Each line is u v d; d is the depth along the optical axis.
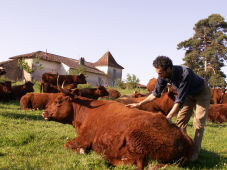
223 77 33.50
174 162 3.22
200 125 3.76
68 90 4.33
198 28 36.47
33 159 3.45
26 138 4.33
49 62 31.64
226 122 9.12
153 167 2.98
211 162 3.71
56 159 3.50
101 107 3.92
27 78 29.89
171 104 6.76
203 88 3.72
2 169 3.04
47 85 12.42
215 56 34.38
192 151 3.34
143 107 6.76
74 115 4.14
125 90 18.17
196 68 35.22
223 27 35.94
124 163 3.25
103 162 3.33
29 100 8.86
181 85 3.49
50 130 5.32
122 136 3.28
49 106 4.27
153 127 3.18
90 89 11.16
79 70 25.23
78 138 3.88
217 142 5.32
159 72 3.44
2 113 7.16
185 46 36.75
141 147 3.13
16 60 30.17
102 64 40.06
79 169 3.17
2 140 4.25
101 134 3.55
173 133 3.18
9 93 10.51
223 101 12.30
